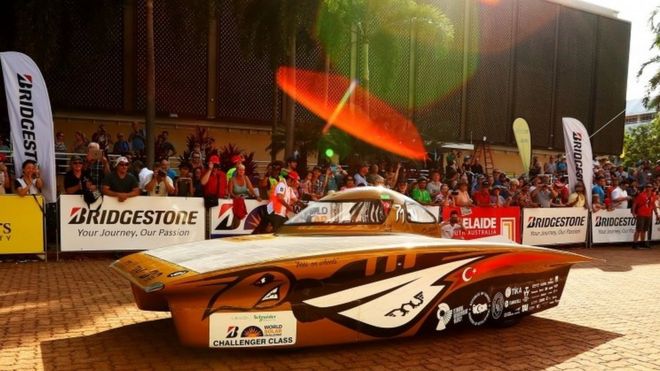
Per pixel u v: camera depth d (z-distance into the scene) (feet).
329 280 12.26
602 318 17.49
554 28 94.43
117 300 17.74
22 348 12.54
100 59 56.90
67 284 20.29
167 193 28.73
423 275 13.56
